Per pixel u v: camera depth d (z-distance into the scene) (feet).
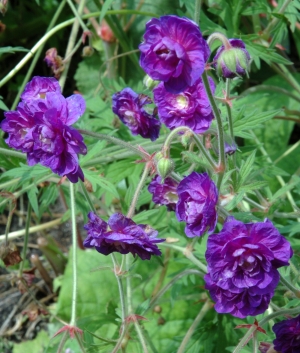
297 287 0.86
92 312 1.15
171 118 0.78
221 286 0.66
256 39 1.13
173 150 1.00
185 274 0.94
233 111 0.95
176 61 0.60
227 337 1.04
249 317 0.95
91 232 0.68
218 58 0.69
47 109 0.67
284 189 0.91
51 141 0.67
